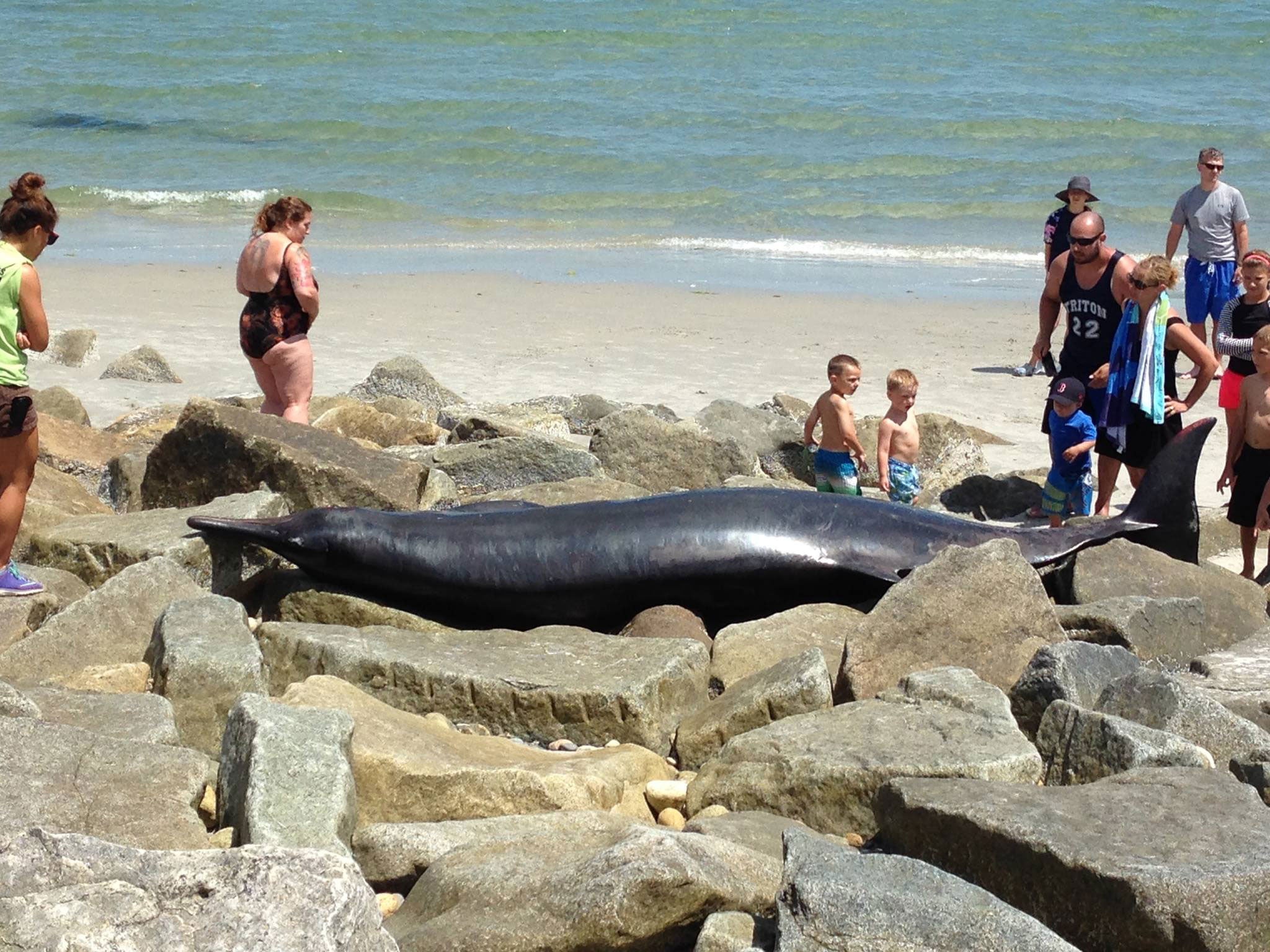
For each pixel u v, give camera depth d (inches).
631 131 1272.1
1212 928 158.6
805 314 734.5
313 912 144.4
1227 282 589.9
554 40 1711.4
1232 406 426.3
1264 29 1756.9
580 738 240.4
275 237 389.4
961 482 426.6
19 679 244.8
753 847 189.3
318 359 610.5
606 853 168.6
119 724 213.8
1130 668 241.9
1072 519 332.8
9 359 272.2
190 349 618.8
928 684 226.5
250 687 231.6
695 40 1708.9
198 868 149.2
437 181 1123.9
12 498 275.1
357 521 287.9
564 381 579.2
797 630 267.3
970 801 182.4
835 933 154.5
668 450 418.0
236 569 301.7
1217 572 304.2
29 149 1194.6
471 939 164.4
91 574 295.6
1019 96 1406.3
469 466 403.9
